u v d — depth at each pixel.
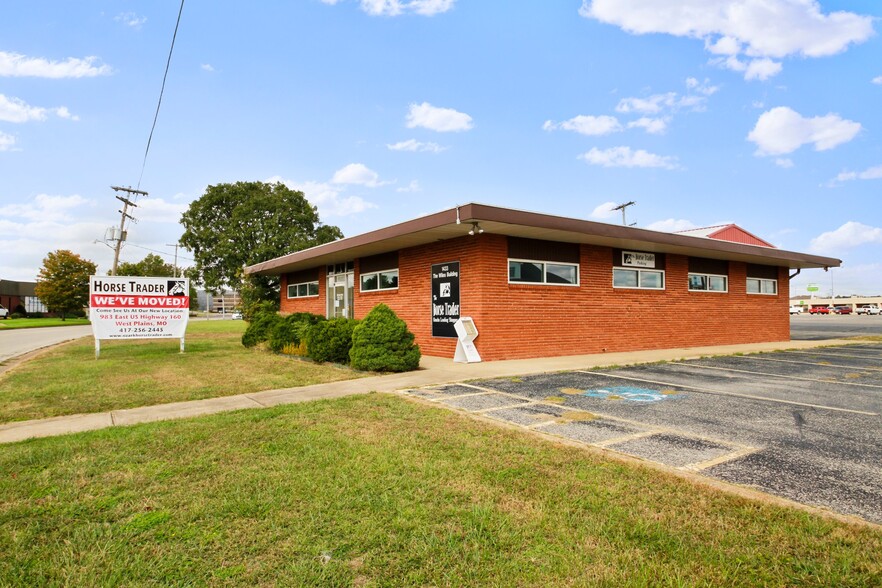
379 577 2.75
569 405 7.04
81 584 2.69
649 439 5.28
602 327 14.80
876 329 32.34
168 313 15.04
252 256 37.16
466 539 3.14
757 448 4.94
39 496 3.85
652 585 2.64
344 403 7.16
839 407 6.84
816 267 21.50
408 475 4.21
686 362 12.20
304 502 3.70
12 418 6.54
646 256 16.14
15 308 66.19
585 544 3.06
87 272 57.69
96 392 8.33
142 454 4.84
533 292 13.34
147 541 3.16
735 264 19.25
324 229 42.41
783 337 21.17
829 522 3.24
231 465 4.51
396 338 10.60
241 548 3.05
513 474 4.20
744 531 3.17
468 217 10.37
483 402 7.27
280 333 14.98
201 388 8.64
